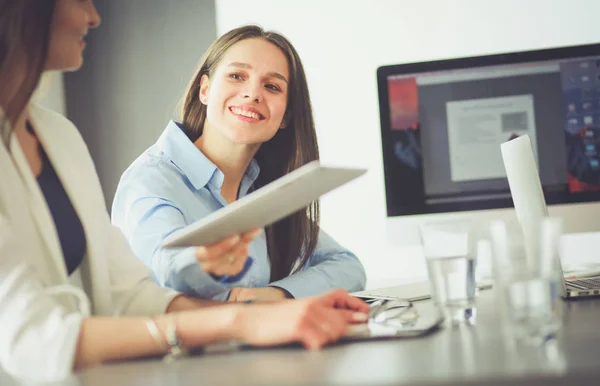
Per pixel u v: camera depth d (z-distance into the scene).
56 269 1.17
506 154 1.48
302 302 0.97
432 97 2.36
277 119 2.09
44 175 1.29
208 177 1.97
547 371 0.68
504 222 0.90
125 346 0.93
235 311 0.95
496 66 2.34
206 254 1.21
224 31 3.61
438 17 3.43
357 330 1.02
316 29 3.50
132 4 3.71
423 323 1.03
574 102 2.31
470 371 0.71
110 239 1.42
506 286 0.89
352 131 3.46
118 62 3.72
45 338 0.93
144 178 1.87
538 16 3.37
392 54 3.46
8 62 1.14
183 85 3.66
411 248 3.34
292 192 1.10
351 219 3.40
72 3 1.22
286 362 0.83
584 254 3.11
